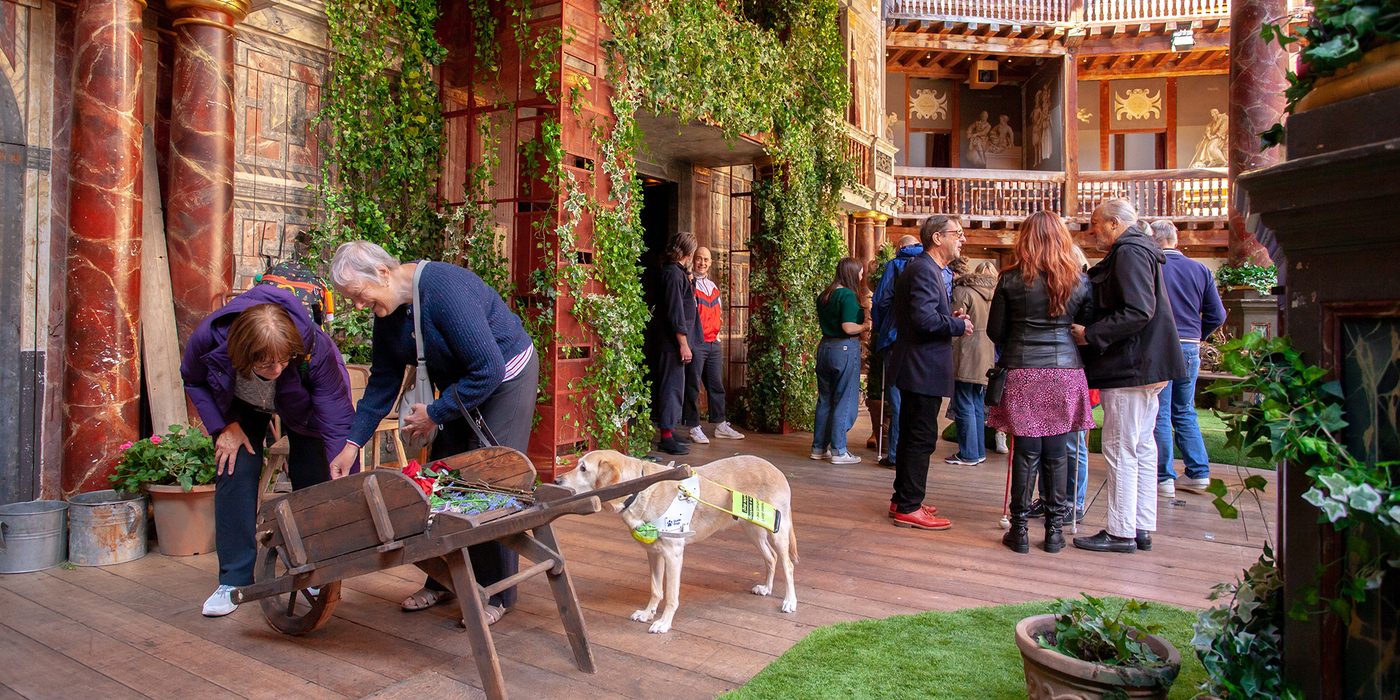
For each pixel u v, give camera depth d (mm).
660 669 2709
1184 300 5465
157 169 4758
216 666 2705
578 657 2684
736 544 4348
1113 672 1999
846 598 3443
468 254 6070
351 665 2732
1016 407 4125
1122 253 3953
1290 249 1716
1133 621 2303
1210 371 9742
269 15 5160
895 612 3273
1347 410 1617
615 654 2834
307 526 2654
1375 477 1478
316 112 5512
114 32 4125
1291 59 9672
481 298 3031
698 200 9961
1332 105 1588
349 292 2814
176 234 4559
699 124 7820
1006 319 4211
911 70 20344
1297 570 1696
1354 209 1522
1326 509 1465
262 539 2775
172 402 4547
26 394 4297
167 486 3914
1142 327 3873
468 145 6156
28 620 3098
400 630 3064
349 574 2590
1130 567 3912
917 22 17656
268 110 5227
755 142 8383
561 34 5770
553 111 5828
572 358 6043
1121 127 20672
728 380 10500
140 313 4508
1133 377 4039
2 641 2887
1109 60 19234
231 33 4688
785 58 8789
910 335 4555
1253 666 1830
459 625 3121
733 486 3246
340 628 3076
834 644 2855
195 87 4551
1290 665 1741
